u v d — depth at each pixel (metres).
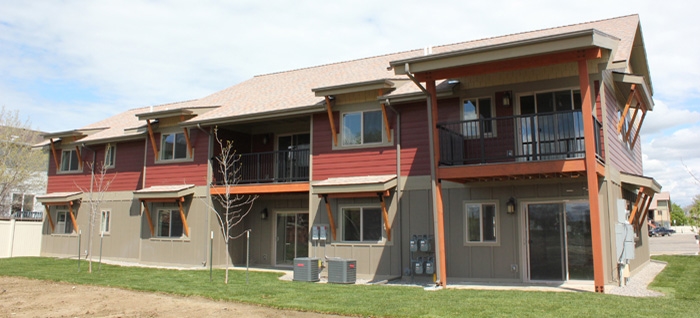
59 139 22.08
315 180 14.91
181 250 17.16
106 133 21.00
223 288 11.21
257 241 17.48
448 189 12.99
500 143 12.50
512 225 12.14
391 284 12.24
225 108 17.83
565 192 11.62
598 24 15.59
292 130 17.33
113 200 19.89
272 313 8.42
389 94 13.62
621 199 11.99
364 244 13.89
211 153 16.98
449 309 8.25
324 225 14.57
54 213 21.75
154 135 18.59
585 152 9.98
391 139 13.96
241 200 17.56
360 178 13.96
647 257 16.84
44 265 17.02
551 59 10.13
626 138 14.82
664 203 71.12
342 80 16.92
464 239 12.62
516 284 11.62
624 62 11.62
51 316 8.47
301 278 13.09
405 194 13.50
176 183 17.70
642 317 7.31
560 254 11.69
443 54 10.62
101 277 13.48
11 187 30.19
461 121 11.35
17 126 30.88
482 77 12.87
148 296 10.34
